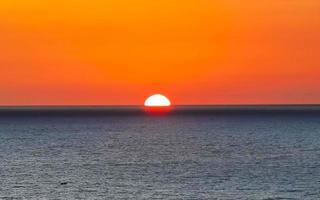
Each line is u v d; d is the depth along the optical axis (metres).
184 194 171.88
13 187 184.12
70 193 174.50
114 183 190.38
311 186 184.12
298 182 191.50
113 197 168.38
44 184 189.00
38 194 173.00
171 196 169.38
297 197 167.75
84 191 177.50
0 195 171.50
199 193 173.38
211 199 165.12
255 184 187.75
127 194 172.50
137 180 196.25
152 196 169.38
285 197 167.50
